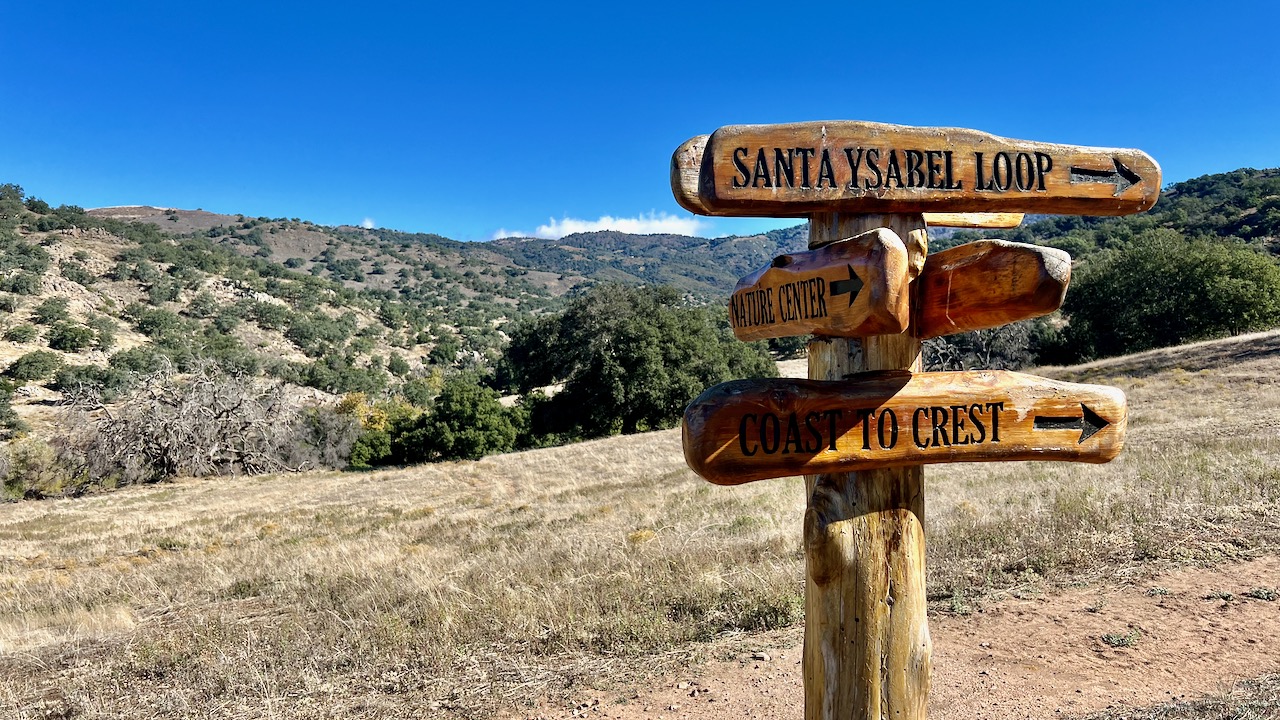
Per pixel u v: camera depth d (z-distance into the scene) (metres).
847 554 2.15
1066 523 7.36
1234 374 21.11
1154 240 42.25
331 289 130.38
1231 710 3.50
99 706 5.17
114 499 26.91
